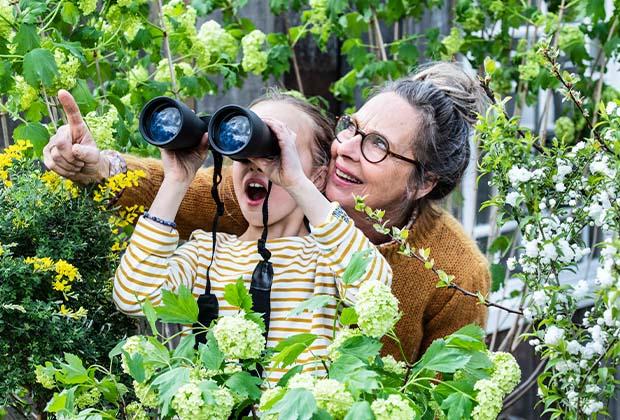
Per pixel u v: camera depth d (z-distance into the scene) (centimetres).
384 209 233
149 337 176
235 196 250
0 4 236
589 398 187
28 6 236
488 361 173
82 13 261
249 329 167
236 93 378
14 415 240
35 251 207
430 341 245
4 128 273
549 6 365
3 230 204
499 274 335
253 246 222
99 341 211
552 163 203
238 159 199
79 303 209
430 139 229
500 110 207
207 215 252
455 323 242
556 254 190
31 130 243
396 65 353
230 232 256
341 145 228
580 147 201
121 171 229
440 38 404
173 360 175
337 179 231
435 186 242
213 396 161
